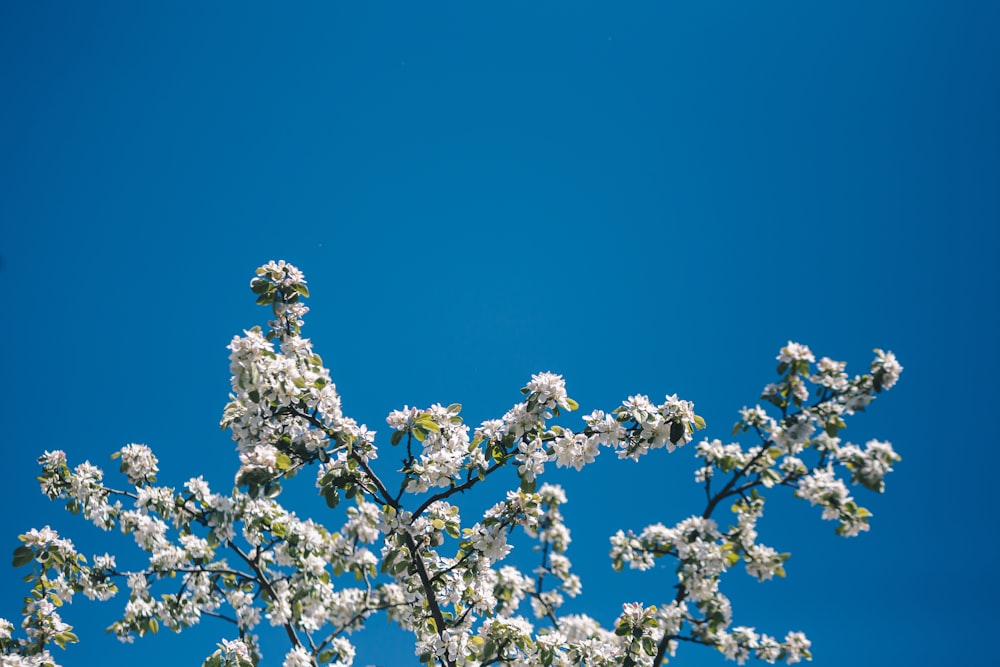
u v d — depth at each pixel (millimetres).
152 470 7078
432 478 6156
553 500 8328
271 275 6082
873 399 5664
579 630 7070
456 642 6266
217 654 6488
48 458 7047
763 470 6316
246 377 5605
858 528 5996
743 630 6273
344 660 7012
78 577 7137
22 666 6434
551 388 5801
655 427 5883
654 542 6676
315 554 7203
